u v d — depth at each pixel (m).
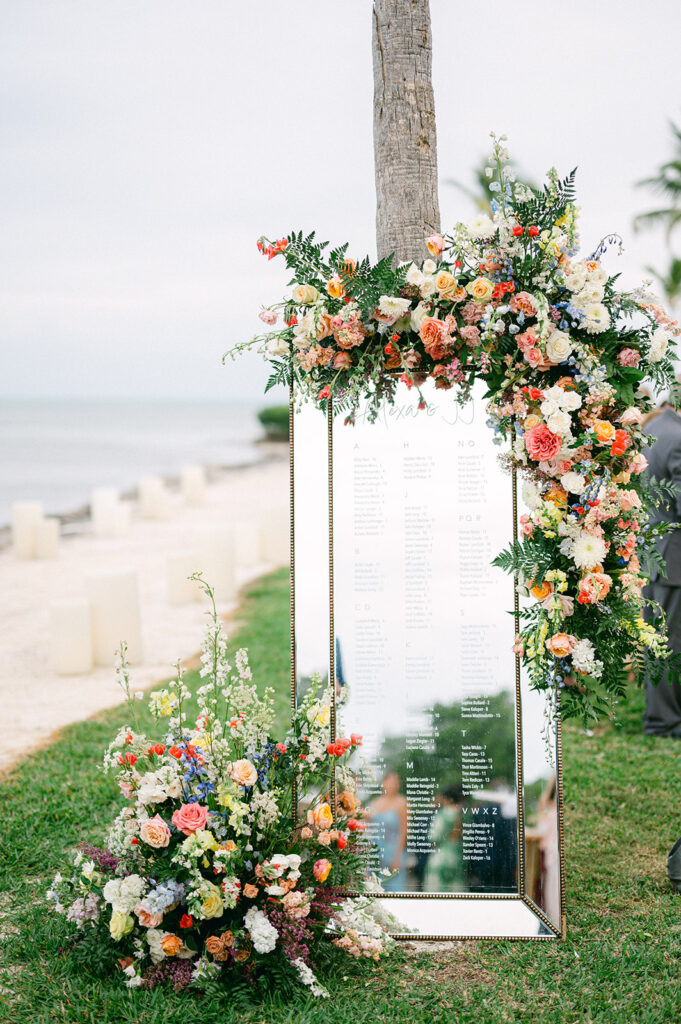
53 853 4.87
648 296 3.71
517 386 3.76
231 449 69.69
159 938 3.51
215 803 3.61
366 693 4.00
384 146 4.52
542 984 3.54
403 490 3.98
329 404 4.00
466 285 3.70
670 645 6.55
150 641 11.61
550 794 3.91
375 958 3.69
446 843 3.96
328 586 4.02
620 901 4.27
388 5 4.49
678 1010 3.37
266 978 3.47
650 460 6.64
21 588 16.31
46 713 8.24
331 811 3.96
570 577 3.70
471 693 3.96
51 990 3.51
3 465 54.62
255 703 3.94
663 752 6.57
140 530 24.73
